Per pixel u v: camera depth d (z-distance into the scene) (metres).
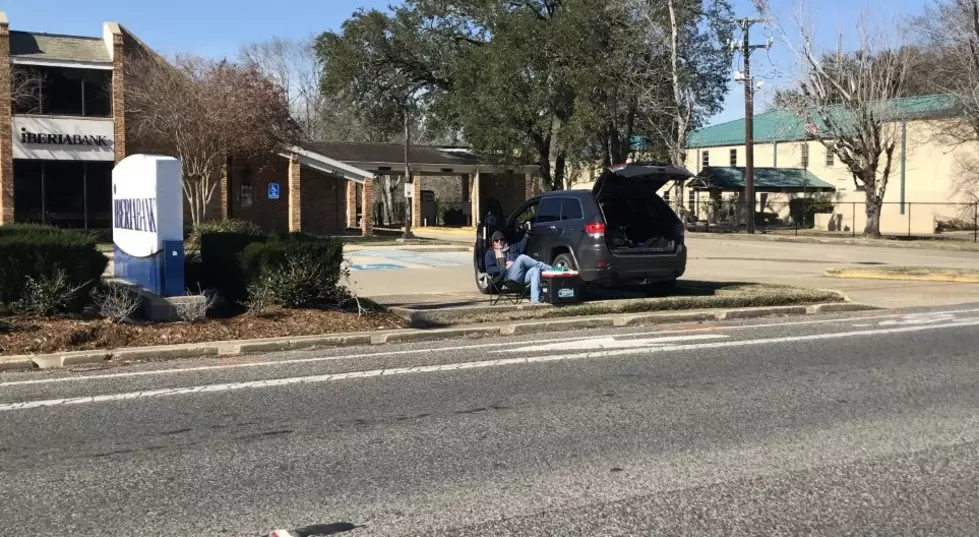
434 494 5.19
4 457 5.88
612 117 42.47
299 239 12.05
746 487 5.35
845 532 4.66
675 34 41.03
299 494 5.18
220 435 6.43
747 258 27.09
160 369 8.91
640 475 5.56
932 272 19.89
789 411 7.26
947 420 6.99
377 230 43.16
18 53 27.77
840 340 11.00
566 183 53.03
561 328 12.03
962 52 35.44
